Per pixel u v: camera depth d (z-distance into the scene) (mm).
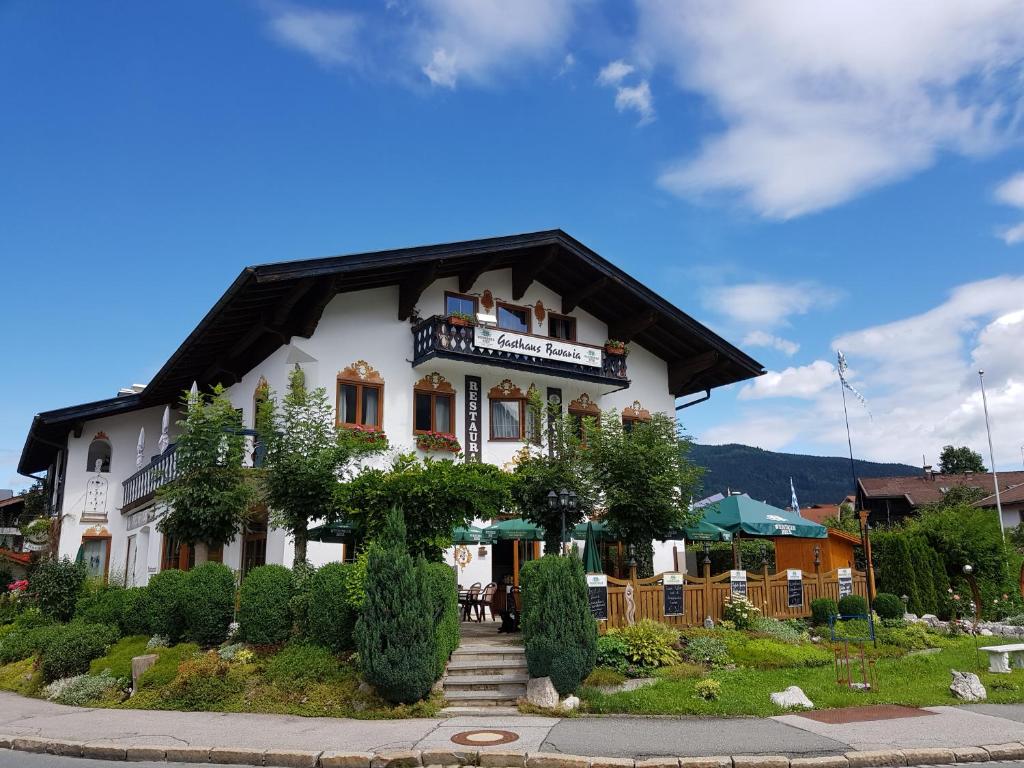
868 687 12219
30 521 33125
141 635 15086
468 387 21938
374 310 20828
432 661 11414
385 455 19766
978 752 8938
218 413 16516
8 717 11961
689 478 17766
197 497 15922
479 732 10000
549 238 21672
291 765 9062
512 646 13633
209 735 10094
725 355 25047
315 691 11734
